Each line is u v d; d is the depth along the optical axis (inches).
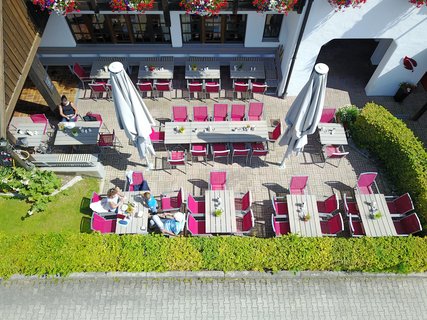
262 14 491.2
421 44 455.2
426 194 388.8
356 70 572.1
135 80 552.1
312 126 377.1
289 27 475.2
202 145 463.8
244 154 443.2
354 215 399.2
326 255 358.6
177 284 373.4
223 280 376.2
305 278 377.1
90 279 373.4
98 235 368.2
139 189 416.5
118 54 543.8
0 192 433.7
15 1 381.4
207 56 547.2
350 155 478.3
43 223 415.2
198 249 361.1
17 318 354.3
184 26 518.3
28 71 406.6
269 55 552.4
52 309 358.6
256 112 486.9
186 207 409.4
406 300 368.8
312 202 398.3
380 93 538.6
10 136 410.0
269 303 365.1
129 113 367.9
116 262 355.9
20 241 363.3
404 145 422.3
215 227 377.7
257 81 549.0
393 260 357.1
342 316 359.9
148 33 530.0
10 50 371.2
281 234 391.5
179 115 475.5
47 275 360.5
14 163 403.5
